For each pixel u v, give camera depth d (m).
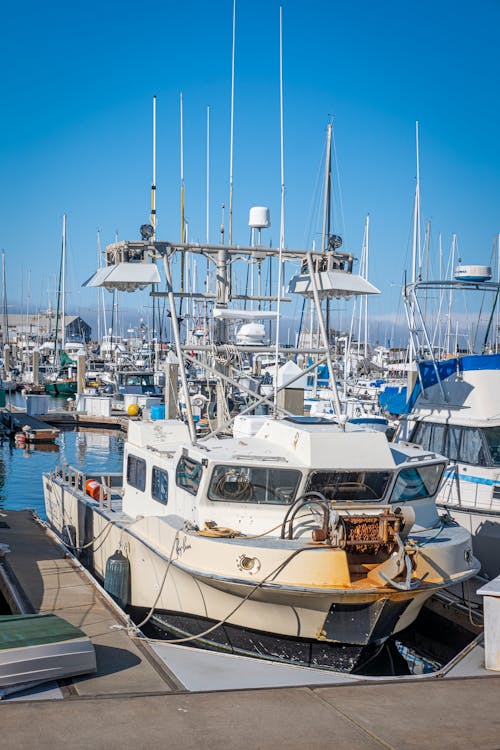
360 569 8.44
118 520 11.86
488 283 14.63
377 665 9.48
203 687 6.92
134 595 10.72
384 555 8.59
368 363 56.03
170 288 11.07
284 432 9.48
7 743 5.35
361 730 5.79
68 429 40.16
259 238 13.05
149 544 9.88
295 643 8.73
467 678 7.02
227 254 12.44
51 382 61.91
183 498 9.84
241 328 17.88
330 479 8.94
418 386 15.12
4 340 89.88
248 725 5.80
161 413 23.38
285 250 12.54
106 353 82.31
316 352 11.72
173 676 7.12
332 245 12.70
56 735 5.50
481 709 6.25
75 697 6.19
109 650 7.80
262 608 8.61
